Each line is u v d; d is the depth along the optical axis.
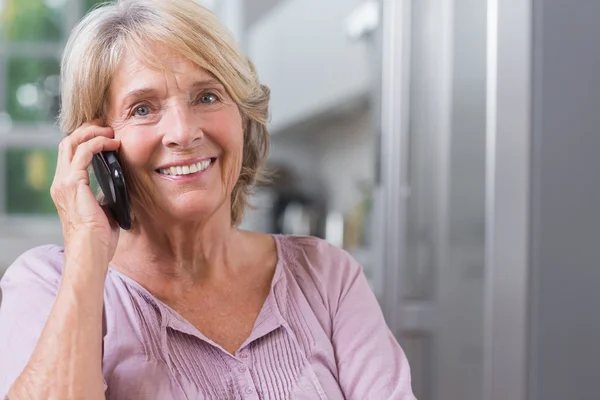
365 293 1.18
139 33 0.99
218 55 1.01
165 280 1.09
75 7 4.50
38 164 4.53
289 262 1.16
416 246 1.92
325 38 3.23
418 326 1.91
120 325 1.02
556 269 1.57
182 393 0.98
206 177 1.03
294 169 4.76
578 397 1.58
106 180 1.01
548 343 1.57
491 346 1.61
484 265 1.64
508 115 1.57
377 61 2.04
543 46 1.55
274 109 4.36
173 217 1.04
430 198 1.92
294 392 1.01
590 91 1.57
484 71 1.65
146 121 1.01
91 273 0.97
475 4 1.70
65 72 1.06
